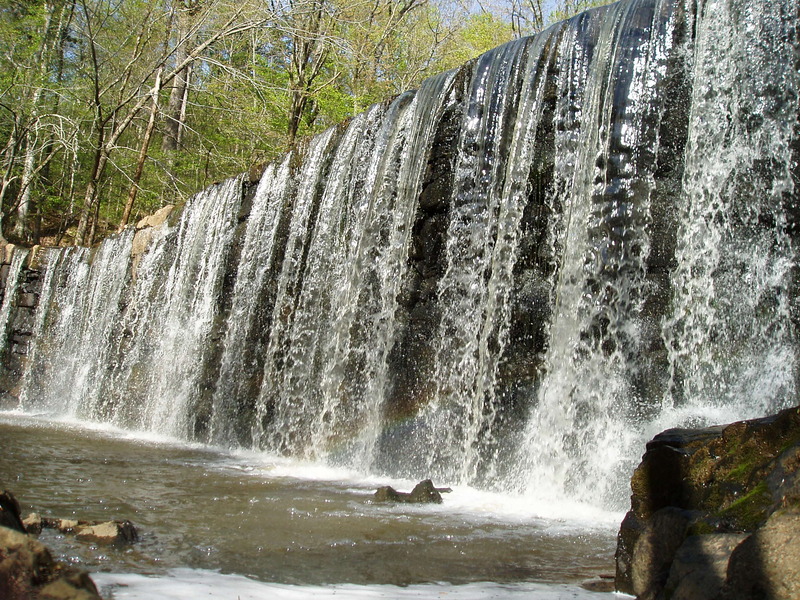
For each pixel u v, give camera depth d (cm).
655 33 711
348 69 2556
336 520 505
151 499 573
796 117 608
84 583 233
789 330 579
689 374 631
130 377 1547
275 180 1273
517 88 831
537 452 708
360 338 961
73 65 2723
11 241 2661
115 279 1750
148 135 2447
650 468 330
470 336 813
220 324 1311
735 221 629
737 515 278
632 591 317
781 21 629
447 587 338
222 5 2381
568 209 747
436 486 764
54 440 1064
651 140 692
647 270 672
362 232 1002
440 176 895
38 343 1953
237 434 1165
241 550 405
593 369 686
